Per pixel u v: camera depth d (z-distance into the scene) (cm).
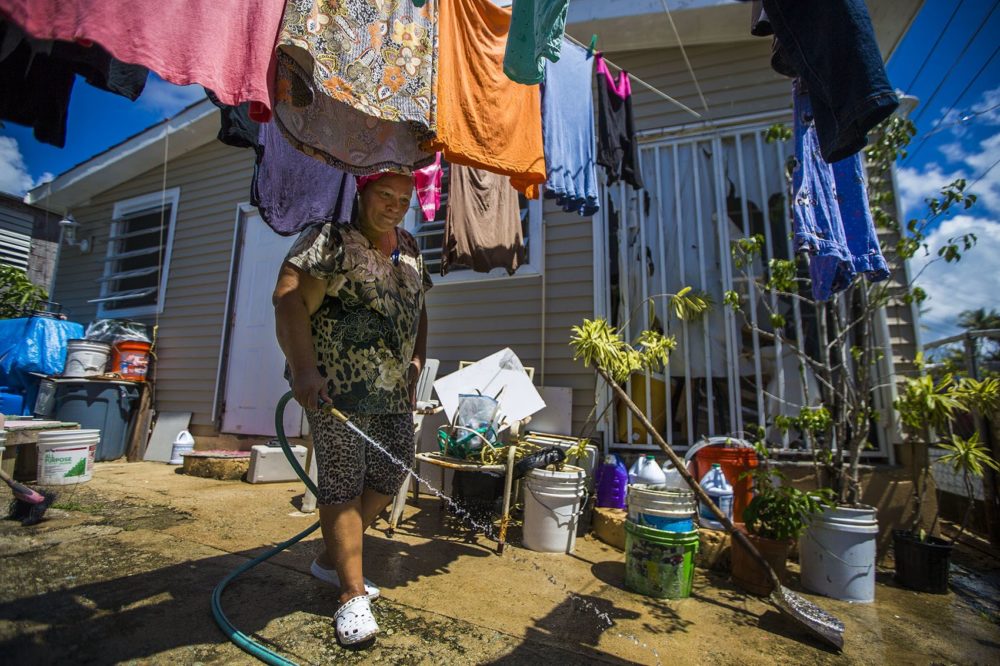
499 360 355
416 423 332
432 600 190
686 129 397
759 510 241
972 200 253
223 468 412
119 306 641
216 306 572
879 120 139
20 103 143
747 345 360
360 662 143
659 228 392
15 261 214
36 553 182
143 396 548
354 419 177
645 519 223
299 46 147
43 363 451
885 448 320
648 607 203
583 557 260
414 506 340
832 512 238
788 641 182
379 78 174
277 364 522
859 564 229
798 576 259
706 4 369
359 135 203
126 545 221
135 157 615
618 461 325
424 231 462
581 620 184
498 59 234
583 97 304
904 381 312
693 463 319
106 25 114
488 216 360
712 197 387
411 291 199
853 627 200
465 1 223
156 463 511
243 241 571
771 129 324
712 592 227
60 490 328
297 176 243
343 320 178
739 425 351
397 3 182
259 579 193
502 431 330
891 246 329
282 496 350
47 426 364
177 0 127
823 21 146
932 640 190
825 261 259
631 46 417
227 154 596
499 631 169
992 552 324
